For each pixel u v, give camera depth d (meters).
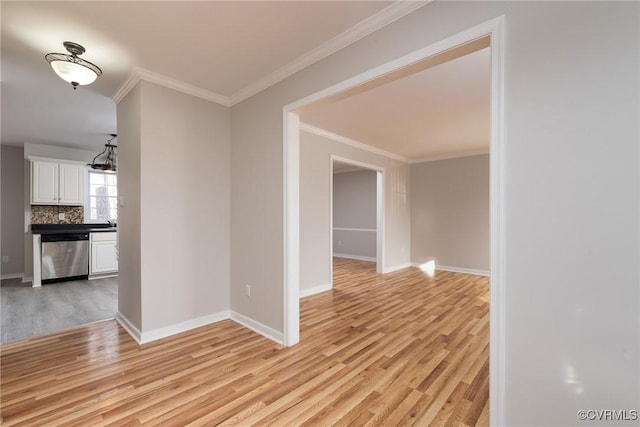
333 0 1.78
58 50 2.32
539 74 1.33
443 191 6.30
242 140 3.14
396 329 2.98
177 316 2.88
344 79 2.17
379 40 1.95
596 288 1.21
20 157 5.48
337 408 1.76
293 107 2.56
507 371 1.42
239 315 3.15
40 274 4.89
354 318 3.31
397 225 6.36
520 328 1.38
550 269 1.31
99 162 5.88
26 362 2.29
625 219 1.15
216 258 3.19
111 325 3.09
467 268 5.95
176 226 2.88
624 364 1.15
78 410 1.74
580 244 1.24
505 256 1.42
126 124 2.99
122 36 2.15
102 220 6.14
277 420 1.66
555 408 1.30
